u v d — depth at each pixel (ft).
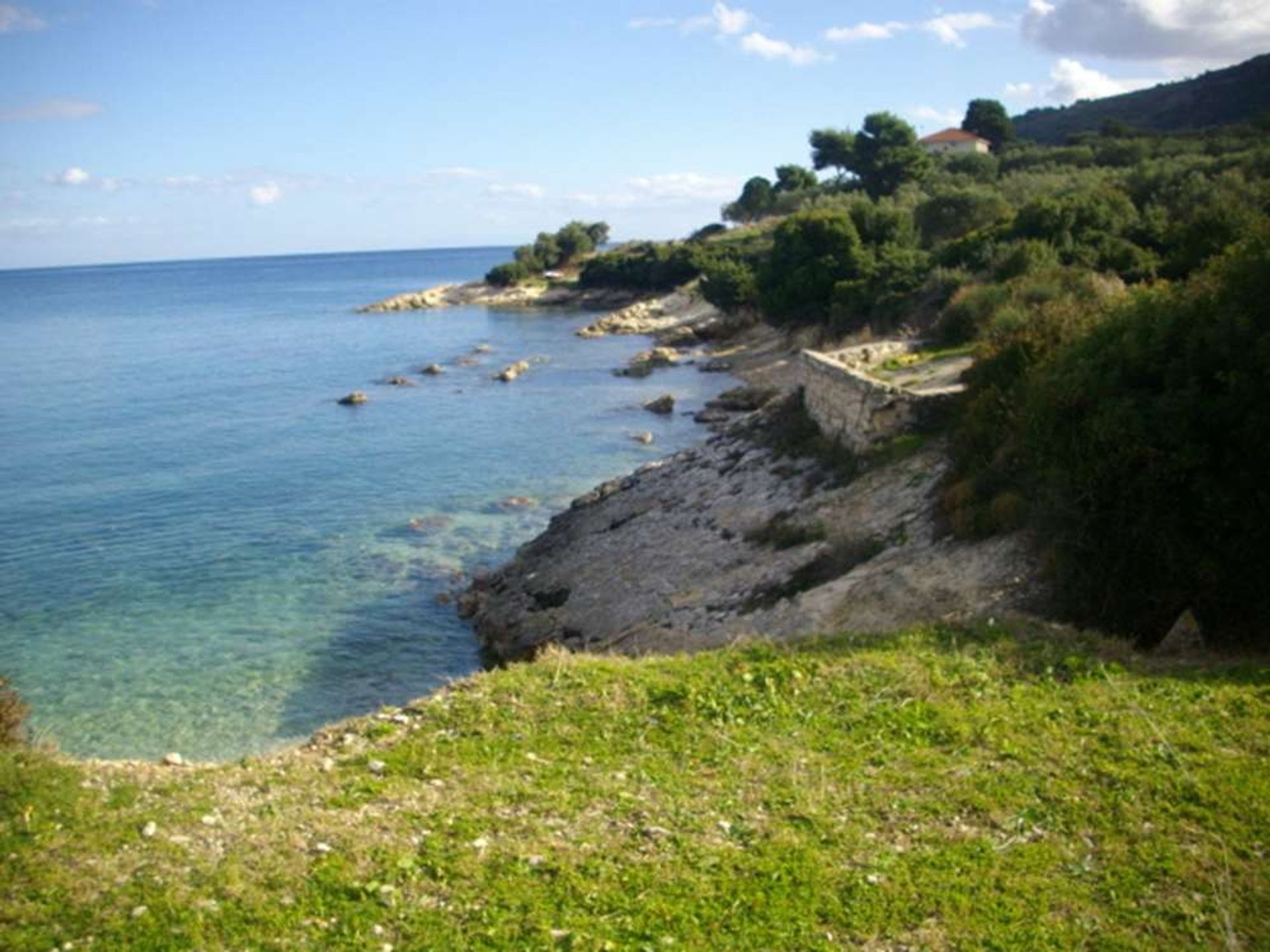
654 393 226.17
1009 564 65.77
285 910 30.83
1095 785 36.86
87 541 128.57
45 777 38.52
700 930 29.63
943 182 325.21
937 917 30.01
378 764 41.16
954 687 46.80
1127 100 592.60
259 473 162.71
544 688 49.08
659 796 38.09
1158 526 54.19
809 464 104.06
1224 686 44.75
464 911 30.76
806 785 38.40
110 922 30.07
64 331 450.30
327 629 99.45
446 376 264.11
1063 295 116.47
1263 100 434.30
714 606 83.05
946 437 90.33
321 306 573.33
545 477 154.71
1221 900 29.66
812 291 231.91
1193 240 137.69
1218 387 55.26
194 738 77.00
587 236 614.75
